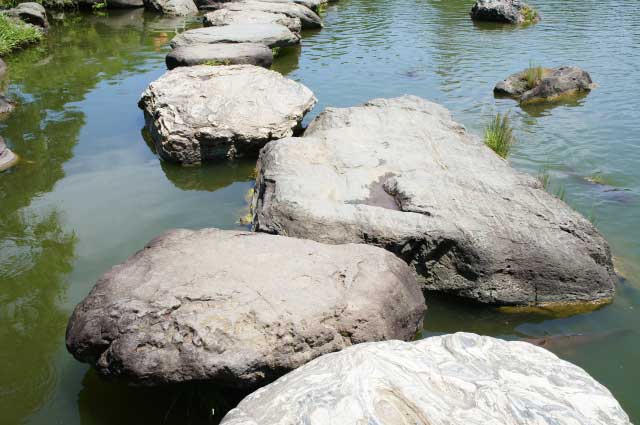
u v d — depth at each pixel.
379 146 7.23
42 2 19.11
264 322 4.02
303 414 3.10
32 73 12.70
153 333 3.97
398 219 5.62
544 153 8.87
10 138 9.20
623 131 9.70
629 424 3.16
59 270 5.88
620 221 6.86
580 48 15.06
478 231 5.50
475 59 14.12
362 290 4.43
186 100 8.74
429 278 5.59
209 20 16.45
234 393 4.18
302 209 5.75
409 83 12.21
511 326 5.18
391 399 3.17
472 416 3.09
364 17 19.42
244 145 8.57
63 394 4.35
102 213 6.98
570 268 5.39
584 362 4.71
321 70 13.10
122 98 11.06
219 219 6.84
